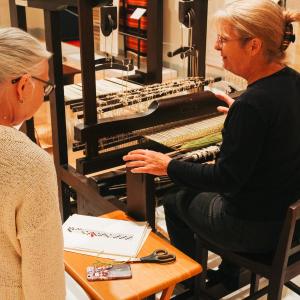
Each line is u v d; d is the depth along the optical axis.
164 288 1.48
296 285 2.15
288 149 1.55
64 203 2.47
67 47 3.73
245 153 1.50
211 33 3.01
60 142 2.38
